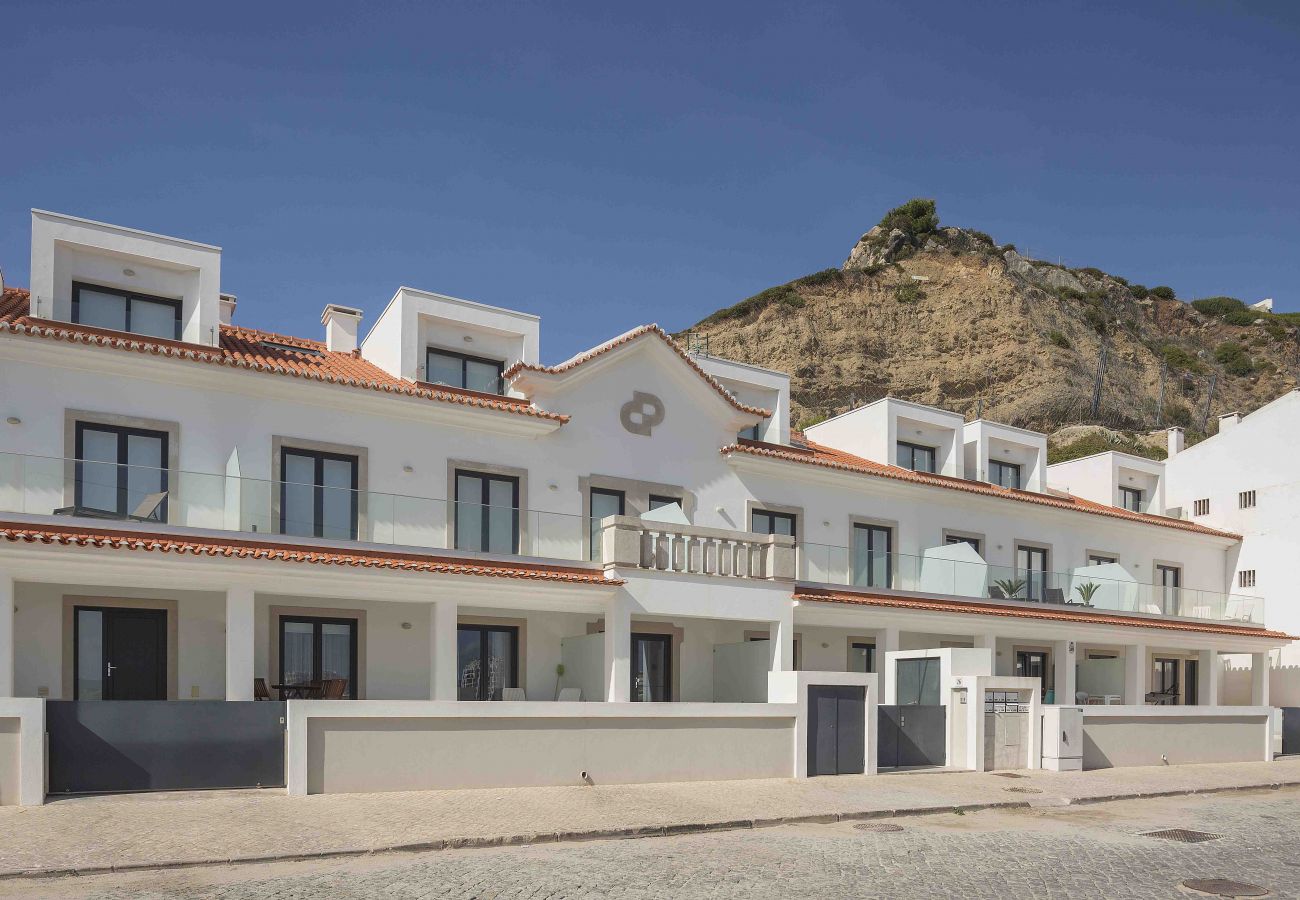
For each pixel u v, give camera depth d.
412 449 23.02
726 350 98.81
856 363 96.06
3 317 19.73
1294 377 106.94
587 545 24.14
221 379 20.86
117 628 19.75
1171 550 40.25
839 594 27.75
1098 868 13.32
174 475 19.81
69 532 18.36
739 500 27.95
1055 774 23.78
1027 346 96.12
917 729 23.92
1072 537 36.41
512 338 26.25
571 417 25.08
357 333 28.14
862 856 13.69
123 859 12.05
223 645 20.67
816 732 21.66
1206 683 36.78
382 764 17.03
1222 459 43.44
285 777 16.92
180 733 16.58
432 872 11.93
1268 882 12.78
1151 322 114.62
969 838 15.48
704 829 15.52
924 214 111.19
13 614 18.20
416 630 22.61
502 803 16.50
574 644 24.02
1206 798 21.97
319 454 22.03
